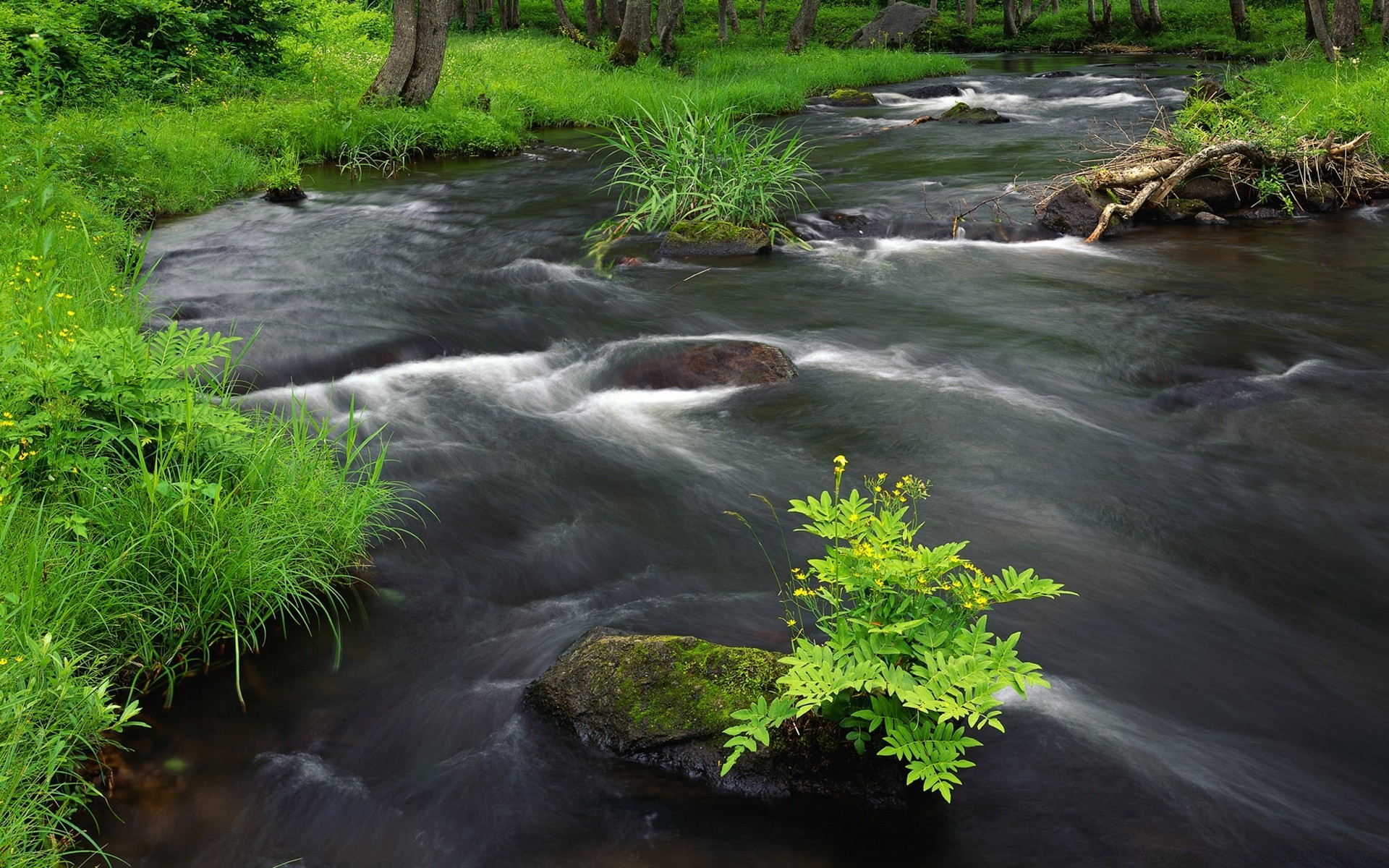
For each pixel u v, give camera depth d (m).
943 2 54.97
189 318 7.50
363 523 4.31
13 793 2.71
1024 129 17.58
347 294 8.40
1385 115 12.36
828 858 2.83
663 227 11.01
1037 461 5.40
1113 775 3.12
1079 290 8.52
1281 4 43.16
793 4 53.69
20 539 3.51
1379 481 5.12
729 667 3.29
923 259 9.70
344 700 3.53
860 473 5.30
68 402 3.92
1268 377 6.50
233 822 3.01
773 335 7.58
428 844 2.92
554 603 4.12
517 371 6.80
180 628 3.71
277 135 14.69
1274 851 2.83
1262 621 3.97
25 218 7.87
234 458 4.26
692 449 5.63
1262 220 10.79
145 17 17.14
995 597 3.01
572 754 3.23
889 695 2.90
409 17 16.97
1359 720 3.41
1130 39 39.94
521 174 14.27
